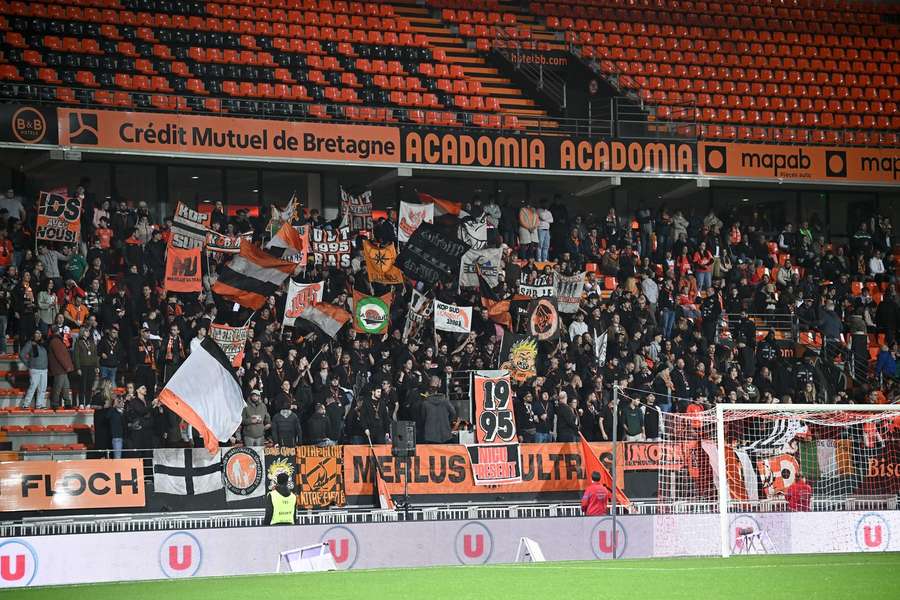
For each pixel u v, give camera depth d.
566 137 49.97
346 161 46.94
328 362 38.41
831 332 48.44
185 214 40.22
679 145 51.53
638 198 56.28
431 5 59.94
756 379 44.06
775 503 36.81
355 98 50.97
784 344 47.94
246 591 20.81
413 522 30.39
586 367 40.41
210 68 50.09
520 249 47.25
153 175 49.22
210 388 33.50
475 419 37.12
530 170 49.38
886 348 47.41
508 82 56.34
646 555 32.66
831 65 62.72
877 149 54.78
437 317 40.16
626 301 44.19
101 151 43.47
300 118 47.47
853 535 33.66
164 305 39.72
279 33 53.59
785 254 53.28
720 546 33.22
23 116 42.53
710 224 52.31
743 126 53.84
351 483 35.16
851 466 38.72
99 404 37.41
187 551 28.44
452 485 36.31
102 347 37.59
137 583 23.61
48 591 22.19
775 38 63.56
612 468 34.91
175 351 37.00
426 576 23.33
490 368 40.44
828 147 53.94
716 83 59.03
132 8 51.12
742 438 38.34
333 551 29.56
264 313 38.84
